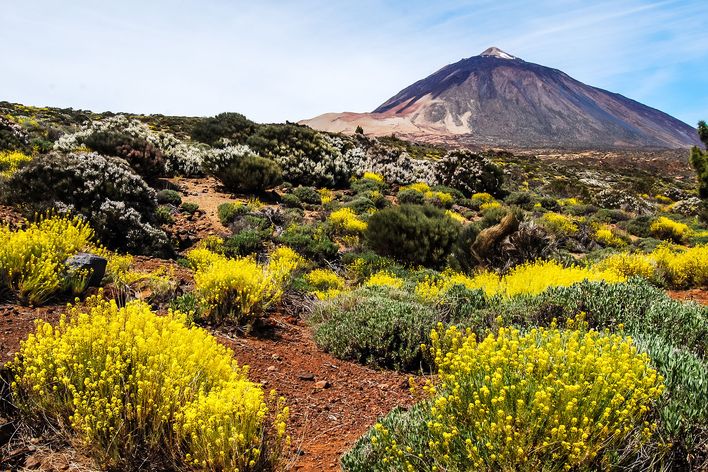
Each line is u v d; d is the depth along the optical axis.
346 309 7.20
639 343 3.89
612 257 11.11
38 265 5.20
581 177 59.53
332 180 26.34
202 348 3.53
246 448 2.87
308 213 19.83
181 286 6.98
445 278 10.48
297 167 25.77
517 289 7.75
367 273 12.90
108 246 10.58
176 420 2.96
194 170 22.91
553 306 6.13
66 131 30.50
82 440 2.88
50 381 3.10
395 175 31.58
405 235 14.64
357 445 3.30
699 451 2.68
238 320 6.21
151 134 24.83
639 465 2.56
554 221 22.47
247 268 6.64
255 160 20.42
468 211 25.70
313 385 4.91
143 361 3.25
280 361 5.39
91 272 5.88
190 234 14.28
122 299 5.78
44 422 3.02
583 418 2.52
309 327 7.11
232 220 15.95
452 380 2.88
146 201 13.20
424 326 6.14
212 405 2.82
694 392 2.98
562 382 2.61
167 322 3.97
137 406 2.88
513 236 12.17
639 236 25.28
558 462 2.42
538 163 74.38
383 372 5.69
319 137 30.34
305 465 3.34
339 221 17.72
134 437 2.90
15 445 2.85
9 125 20.72
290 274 9.40
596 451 2.43
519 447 2.40
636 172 74.50
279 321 7.00
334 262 14.05
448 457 2.63
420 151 65.56
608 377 2.75
